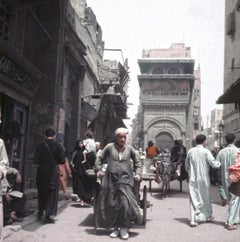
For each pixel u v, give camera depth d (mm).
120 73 28906
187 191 14961
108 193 6461
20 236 5969
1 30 10414
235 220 7344
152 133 64062
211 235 6723
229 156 8203
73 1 23188
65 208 9461
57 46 13789
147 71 65438
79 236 6289
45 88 13703
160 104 63469
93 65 24422
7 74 8945
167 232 6879
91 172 7457
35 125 13594
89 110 20938
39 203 7465
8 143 9594
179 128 63438
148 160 13852
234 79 24203
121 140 6621
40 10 13781
